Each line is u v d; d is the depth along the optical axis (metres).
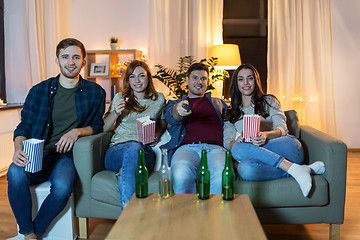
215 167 1.65
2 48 3.76
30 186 1.68
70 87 1.88
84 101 1.88
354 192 2.45
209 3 3.97
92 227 1.93
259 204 1.60
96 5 4.16
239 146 1.74
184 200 1.26
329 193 1.61
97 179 1.71
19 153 1.57
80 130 1.80
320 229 1.88
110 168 1.83
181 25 3.98
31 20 3.53
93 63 4.08
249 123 1.70
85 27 4.20
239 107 2.06
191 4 3.96
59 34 3.82
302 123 3.93
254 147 1.70
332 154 1.59
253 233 0.99
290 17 3.86
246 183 1.63
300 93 3.93
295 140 1.81
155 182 1.65
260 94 2.01
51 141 1.83
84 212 1.74
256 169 1.62
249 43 4.23
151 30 4.02
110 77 3.94
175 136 1.92
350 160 3.48
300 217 1.62
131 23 4.13
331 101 3.88
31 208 1.61
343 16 3.90
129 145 1.71
